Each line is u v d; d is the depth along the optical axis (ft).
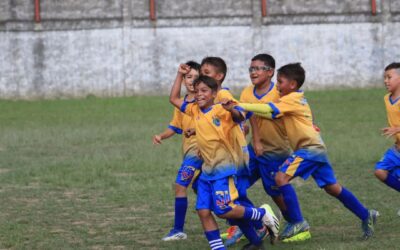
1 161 138.62
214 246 66.49
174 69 309.63
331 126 189.67
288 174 73.05
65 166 130.21
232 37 311.06
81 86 306.96
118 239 77.41
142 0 307.37
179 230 77.51
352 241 73.36
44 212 92.94
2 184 114.73
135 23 307.37
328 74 312.50
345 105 247.09
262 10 310.04
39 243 76.02
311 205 94.22
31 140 169.89
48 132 185.88
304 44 312.29
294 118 72.54
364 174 118.62
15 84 304.91
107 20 306.35
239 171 68.74
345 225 82.53
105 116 231.91
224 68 74.23
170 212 91.97
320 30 311.47
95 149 153.07
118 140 168.66
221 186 66.23
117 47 307.37
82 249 73.00
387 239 73.87
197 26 309.22
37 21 303.89
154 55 308.81
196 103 69.77
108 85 307.78
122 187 109.60
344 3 310.86
